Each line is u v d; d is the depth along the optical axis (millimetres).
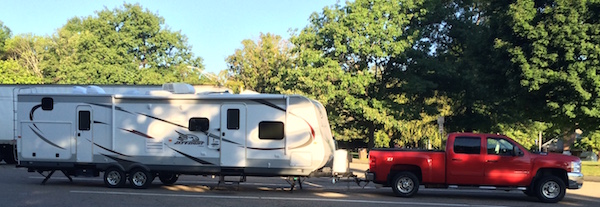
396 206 11367
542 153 12875
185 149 13781
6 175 17750
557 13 19250
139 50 57312
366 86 30484
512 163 12547
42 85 22250
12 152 23453
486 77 22734
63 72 49000
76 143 14242
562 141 51125
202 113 13727
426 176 12883
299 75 29609
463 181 12711
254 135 13453
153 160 13914
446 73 28719
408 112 29453
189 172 13797
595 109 19297
